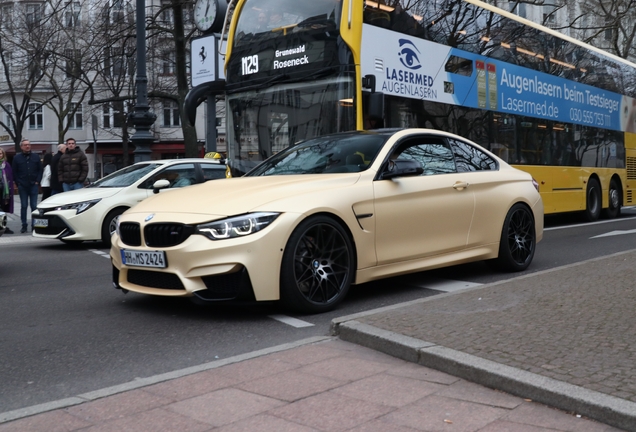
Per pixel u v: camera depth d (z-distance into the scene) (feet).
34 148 157.79
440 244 22.22
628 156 60.80
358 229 19.65
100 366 14.62
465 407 11.41
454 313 16.93
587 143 53.42
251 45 34.22
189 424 10.85
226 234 17.44
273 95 33.04
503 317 16.42
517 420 10.85
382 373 13.19
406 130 22.71
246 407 11.52
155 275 18.51
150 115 53.88
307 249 18.66
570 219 56.49
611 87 58.34
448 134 24.11
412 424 10.71
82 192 37.50
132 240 19.12
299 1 32.83
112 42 78.59
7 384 13.47
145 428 10.73
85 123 156.66
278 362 14.03
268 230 17.65
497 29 42.75
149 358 15.14
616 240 38.06
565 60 51.06
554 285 20.49
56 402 11.91
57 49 103.40
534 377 11.97
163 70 116.26
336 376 13.03
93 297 22.50
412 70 34.76
